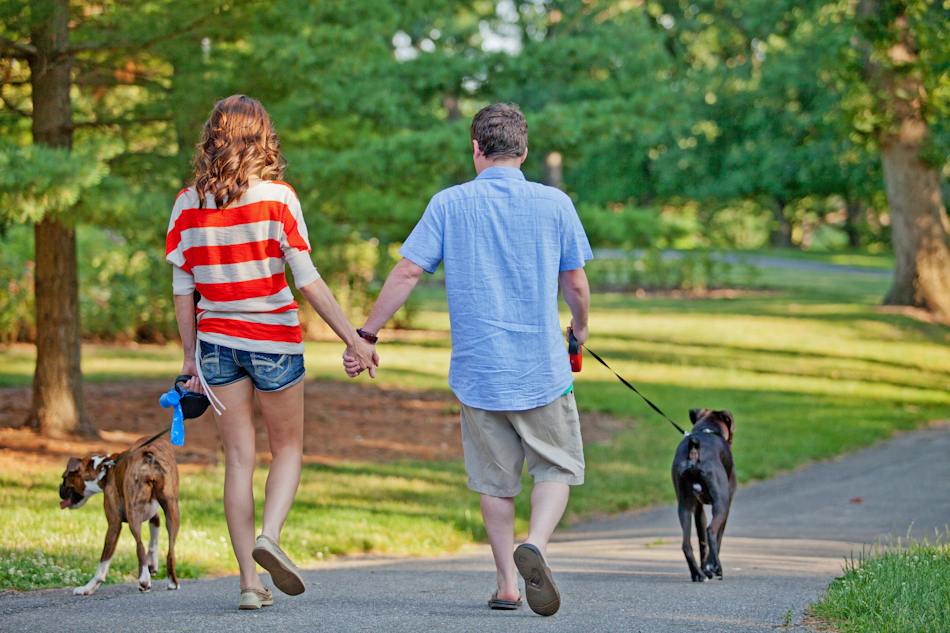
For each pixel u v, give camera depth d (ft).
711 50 155.12
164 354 57.62
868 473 32.81
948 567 13.67
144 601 12.99
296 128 36.86
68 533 19.61
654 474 33.88
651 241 91.50
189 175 29.71
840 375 56.03
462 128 39.65
